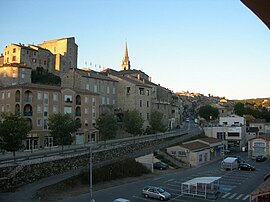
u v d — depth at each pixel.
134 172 48.38
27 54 103.38
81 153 47.38
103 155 51.62
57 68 115.44
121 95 86.81
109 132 60.09
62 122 49.00
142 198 34.75
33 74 99.25
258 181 43.72
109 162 48.81
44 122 59.75
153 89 100.75
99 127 60.94
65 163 44.09
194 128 107.56
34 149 55.88
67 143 48.91
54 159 42.41
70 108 65.69
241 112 115.69
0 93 59.97
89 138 69.06
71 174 42.06
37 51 107.12
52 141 60.38
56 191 35.84
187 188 39.22
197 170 53.84
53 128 48.88
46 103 60.53
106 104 83.62
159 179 45.75
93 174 42.25
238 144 81.69
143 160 53.41
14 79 84.06
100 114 74.25
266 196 13.59
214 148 69.81
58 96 63.16
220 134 83.38
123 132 77.88
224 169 54.34
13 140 39.16
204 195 35.09
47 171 41.00
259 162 62.97
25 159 39.69
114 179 44.81
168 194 34.22
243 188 39.41
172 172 51.88
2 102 59.41
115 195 35.94
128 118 69.38
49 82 102.12
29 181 38.19
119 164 47.97
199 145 64.62
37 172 39.50
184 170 54.03
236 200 33.62
